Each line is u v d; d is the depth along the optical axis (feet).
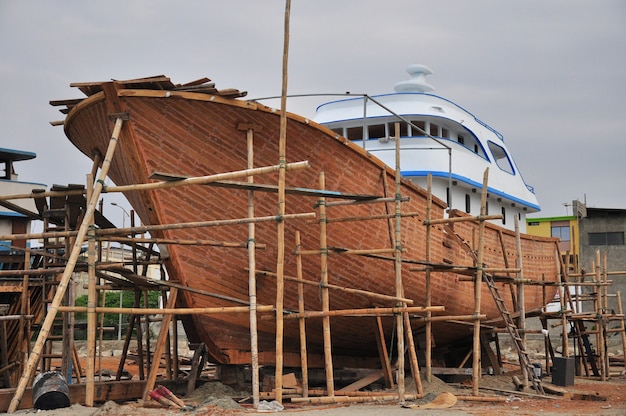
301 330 42.55
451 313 62.03
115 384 42.45
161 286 46.03
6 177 118.93
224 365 47.26
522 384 51.78
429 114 72.79
